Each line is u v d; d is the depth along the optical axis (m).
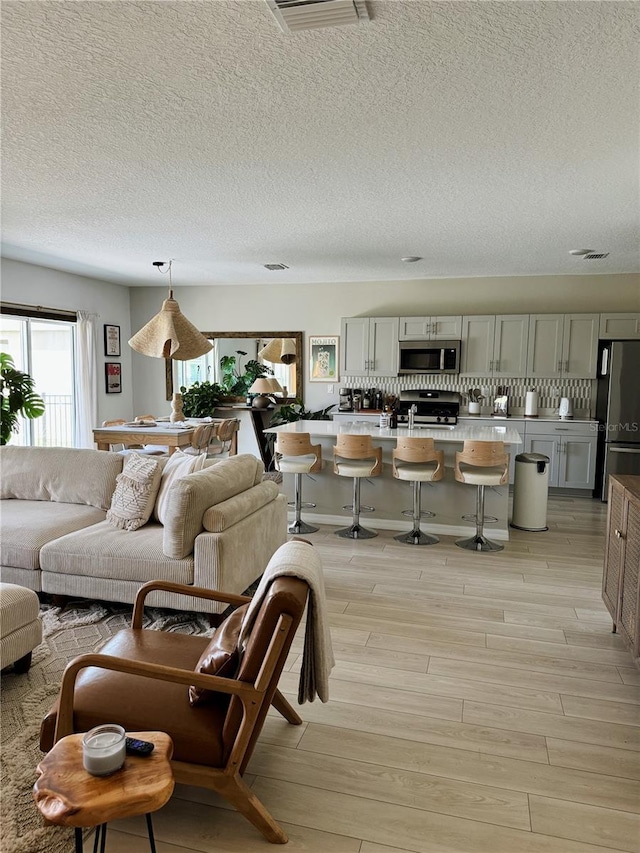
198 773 1.75
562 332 6.79
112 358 8.22
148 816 1.33
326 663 1.89
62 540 3.40
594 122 2.69
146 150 3.10
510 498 6.69
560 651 2.98
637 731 2.33
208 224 4.71
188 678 1.71
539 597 3.68
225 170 3.40
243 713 1.74
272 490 3.87
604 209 4.16
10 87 2.38
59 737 1.74
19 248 5.71
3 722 2.34
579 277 7.02
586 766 2.12
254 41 2.02
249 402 8.34
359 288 7.80
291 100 2.49
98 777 1.25
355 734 2.31
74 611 3.45
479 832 1.82
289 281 7.93
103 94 2.44
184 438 5.88
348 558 4.43
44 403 6.80
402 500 5.25
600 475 6.65
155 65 2.19
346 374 7.59
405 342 7.30
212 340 8.45
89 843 1.77
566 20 1.88
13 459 4.27
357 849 1.76
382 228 4.79
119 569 3.24
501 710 2.47
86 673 1.99
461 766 2.12
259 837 1.81
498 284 7.29
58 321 7.12
